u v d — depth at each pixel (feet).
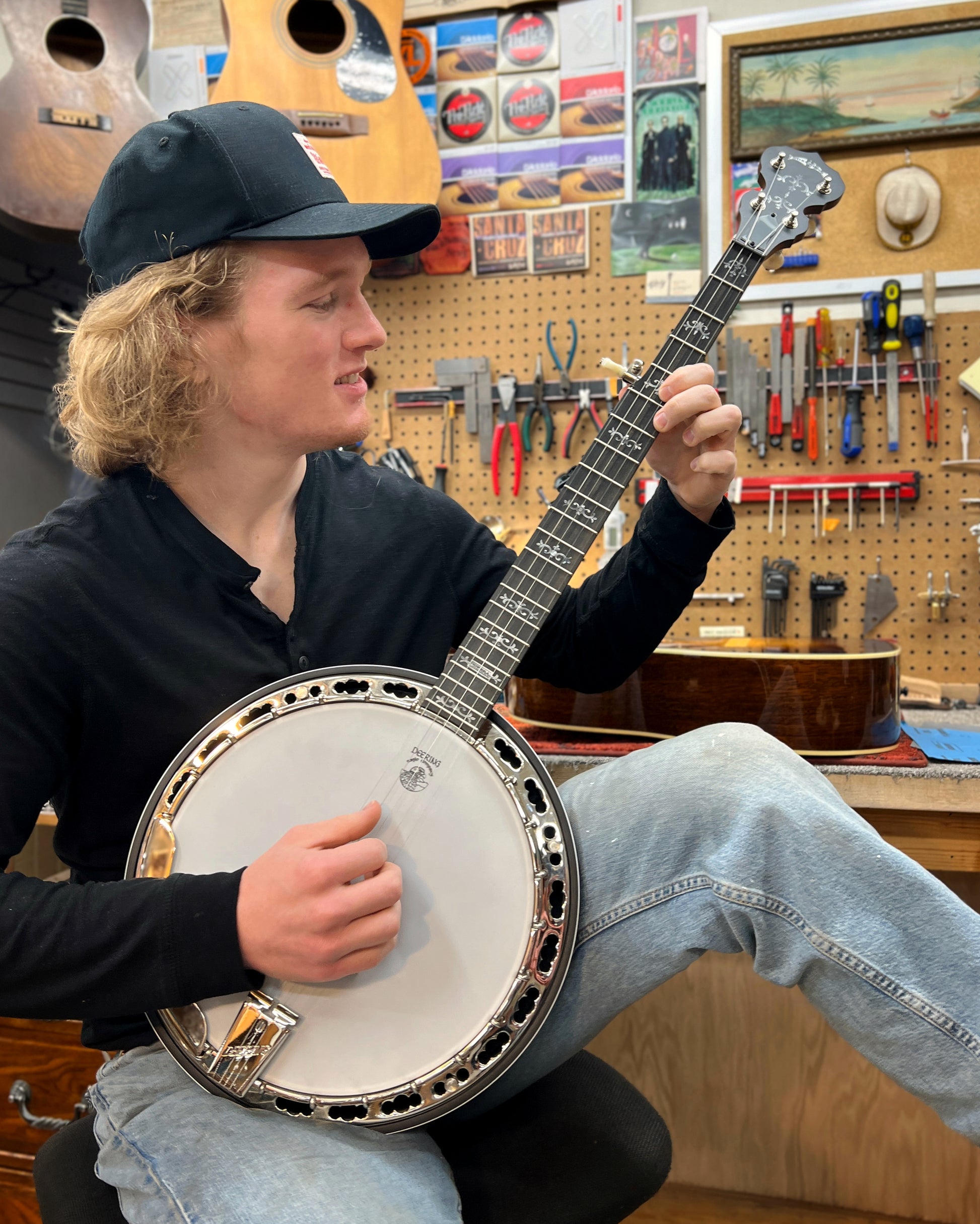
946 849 4.30
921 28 5.74
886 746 4.47
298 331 2.85
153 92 7.04
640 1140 3.07
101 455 3.13
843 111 5.89
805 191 3.51
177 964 2.43
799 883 2.56
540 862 2.73
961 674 5.90
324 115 6.13
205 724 3.01
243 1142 2.54
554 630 3.77
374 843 2.51
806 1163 5.52
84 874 3.21
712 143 6.13
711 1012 5.63
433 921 2.74
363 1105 2.63
